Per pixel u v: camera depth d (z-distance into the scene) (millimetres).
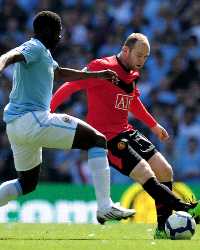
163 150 65375
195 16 77000
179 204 26875
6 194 27234
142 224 36750
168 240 26078
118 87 28719
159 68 72500
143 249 23078
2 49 76750
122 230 31656
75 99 68125
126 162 27781
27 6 78750
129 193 44875
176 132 67188
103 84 28609
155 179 27281
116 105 28750
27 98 25266
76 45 75500
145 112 30844
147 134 65375
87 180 63625
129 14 77562
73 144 25672
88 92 29016
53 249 22906
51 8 78688
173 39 75125
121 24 76875
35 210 49000
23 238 27250
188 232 26500
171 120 67750
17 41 76875
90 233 29875
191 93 70500
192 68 72688
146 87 70625
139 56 28422
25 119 25109
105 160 25953
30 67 25047
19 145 26062
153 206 43906
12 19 78125
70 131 25344
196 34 75188
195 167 65062
